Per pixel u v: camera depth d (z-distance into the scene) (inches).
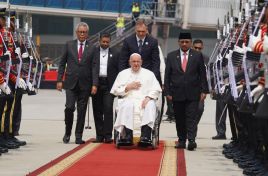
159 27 2452.0
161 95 721.0
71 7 2400.3
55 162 569.3
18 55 644.7
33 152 646.5
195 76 706.2
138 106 699.4
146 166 558.6
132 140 693.9
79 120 738.2
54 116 1152.8
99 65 747.4
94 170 527.8
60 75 744.3
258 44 474.0
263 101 452.8
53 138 797.2
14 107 690.8
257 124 537.6
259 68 481.1
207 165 580.4
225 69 631.8
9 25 647.8
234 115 626.2
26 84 685.3
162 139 826.2
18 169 528.1
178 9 2364.7
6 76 596.1
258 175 507.5
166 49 2458.2
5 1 1982.0
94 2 2418.8
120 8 2418.8
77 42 748.6
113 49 756.6
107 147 703.7
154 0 2377.0
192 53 713.6
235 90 550.9
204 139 838.5
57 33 2527.1
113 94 716.0
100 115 759.7
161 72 766.5
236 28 632.4
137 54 714.8
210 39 2498.8
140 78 712.4
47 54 2534.5
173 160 603.8
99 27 2497.5
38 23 2504.9
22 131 886.4
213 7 2407.7
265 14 492.7
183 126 713.6
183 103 708.0
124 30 2167.8
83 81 737.0
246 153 594.9
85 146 708.7
